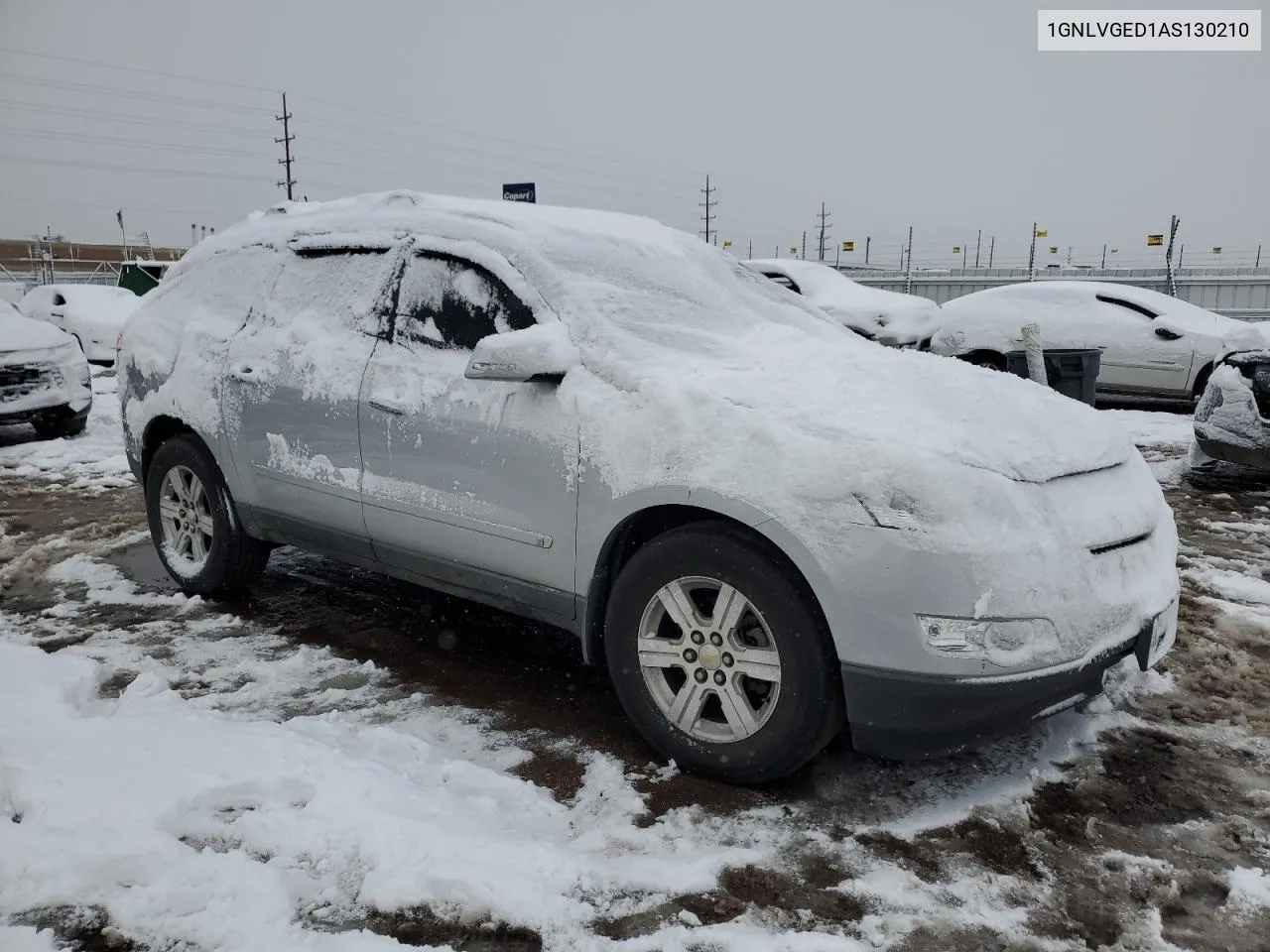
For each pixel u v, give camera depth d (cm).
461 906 225
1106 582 270
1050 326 1095
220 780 265
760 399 282
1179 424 973
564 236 364
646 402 292
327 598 456
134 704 326
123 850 233
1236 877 239
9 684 325
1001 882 239
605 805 273
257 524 421
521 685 361
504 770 296
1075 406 322
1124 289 1103
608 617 300
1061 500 269
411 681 362
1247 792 282
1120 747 309
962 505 250
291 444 392
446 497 338
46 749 277
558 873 235
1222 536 570
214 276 459
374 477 361
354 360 373
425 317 362
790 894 233
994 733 258
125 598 451
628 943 214
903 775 291
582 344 316
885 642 249
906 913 226
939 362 330
